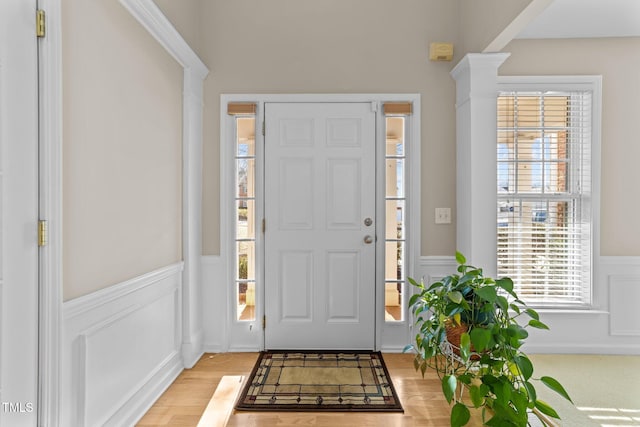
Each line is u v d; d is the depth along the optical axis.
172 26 2.27
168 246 2.46
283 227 3.00
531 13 2.04
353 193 2.99
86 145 1.62
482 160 2.64
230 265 3.02
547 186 3.07
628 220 3.01
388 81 2.97
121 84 1.89
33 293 1.36
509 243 3.07
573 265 3.05
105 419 1.74
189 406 2.16
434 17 2.97
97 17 1.69
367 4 2.98
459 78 2.86
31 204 1.36
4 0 1.25
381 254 3.00
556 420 2.07
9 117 1.27
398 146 3.05
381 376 2.54
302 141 2.99
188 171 2.71
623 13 2.65
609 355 2.94
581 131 3.04
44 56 1.39
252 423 2.00
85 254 1.61
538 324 2.02
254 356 2.89
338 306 3.01
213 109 2.98
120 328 1.88
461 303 2.06
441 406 2.16
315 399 2.23
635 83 2.99
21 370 1.32
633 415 2.12
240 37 2.98
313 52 2.97
